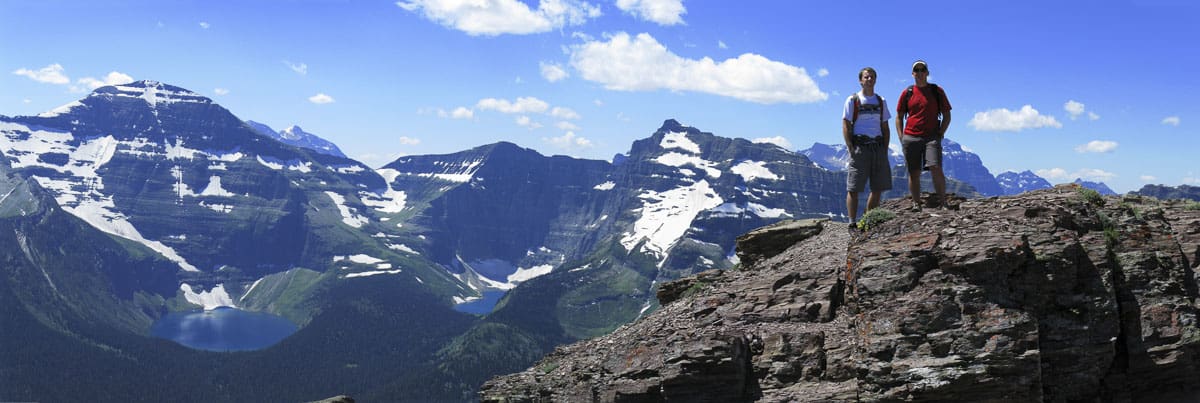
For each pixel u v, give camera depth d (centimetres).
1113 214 3738
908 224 3591
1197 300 3462
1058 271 3275
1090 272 3375
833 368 3422
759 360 3612
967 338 3100
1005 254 3216
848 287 3656
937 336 3127
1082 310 3291
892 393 3111
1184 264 3553
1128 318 3378
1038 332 3175
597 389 3859
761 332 3734
